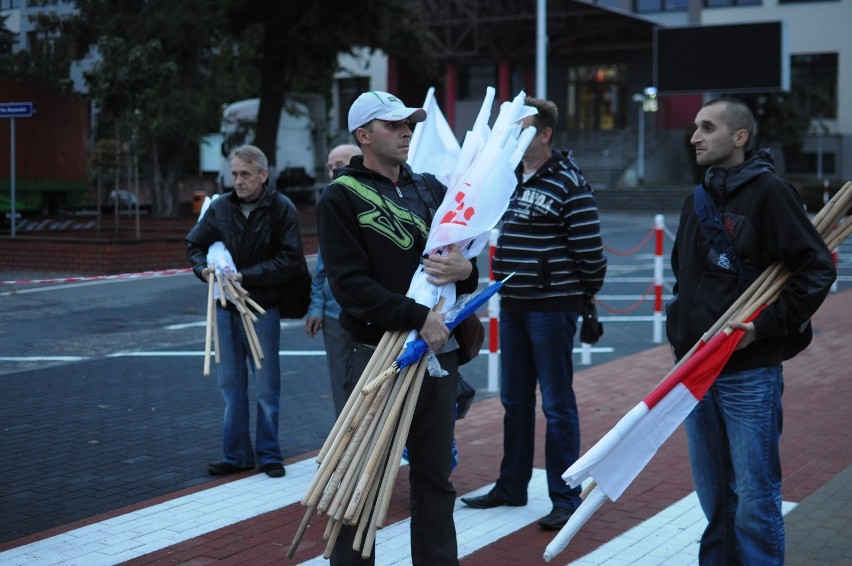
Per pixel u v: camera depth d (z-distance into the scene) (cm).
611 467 355
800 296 363
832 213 385
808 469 609
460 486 582
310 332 590
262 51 2736
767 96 4078
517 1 4391
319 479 343
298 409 780
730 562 405
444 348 375
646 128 4494
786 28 3550
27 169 2241
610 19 4303
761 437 380
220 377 606
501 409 783
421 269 375
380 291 363
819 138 4106
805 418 743
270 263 589
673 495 564
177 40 2422
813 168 4250
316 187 3256
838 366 948
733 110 386
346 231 371
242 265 593
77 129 2464
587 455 353
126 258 1700
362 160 389
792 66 4328
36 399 805
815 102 4256
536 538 496
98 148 2142
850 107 4206
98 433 700
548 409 513
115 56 2359
